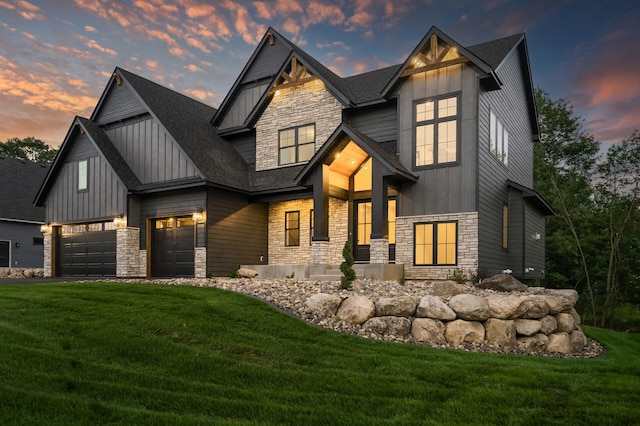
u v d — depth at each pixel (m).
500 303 8.29
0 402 4.50
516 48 18.48
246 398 5.10
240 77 19.73
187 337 7.01
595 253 22.86
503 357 7.24
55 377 5.25
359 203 16.34
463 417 4.76
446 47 14.51
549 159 31.38
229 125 20.20
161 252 17.86
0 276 22.20
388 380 5.80
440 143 14.32
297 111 17.81
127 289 10.29
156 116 17.48
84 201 19.52
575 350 9.02
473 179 13.68
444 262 13.96
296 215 18.17
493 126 15.53
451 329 8.09
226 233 16.91
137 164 18.45
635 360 8.70
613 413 4.94
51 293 9.82
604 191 22.61
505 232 16.41
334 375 5.89
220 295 9.54
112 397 4.90
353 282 11.50
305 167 14.51
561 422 4.73
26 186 29.47
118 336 6.80
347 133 13.86
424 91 14.67
